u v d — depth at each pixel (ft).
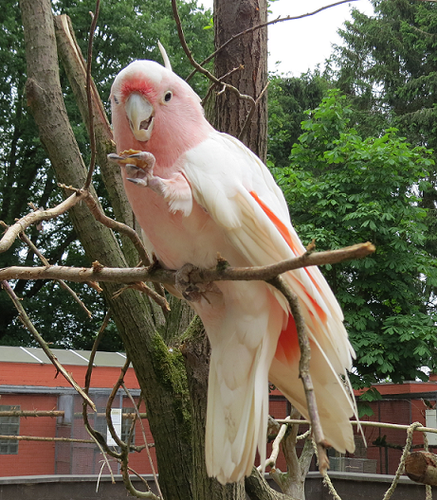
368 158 42.55
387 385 42.27
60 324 71.77
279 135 75.36
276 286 5.01
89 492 21.17
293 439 14.38
